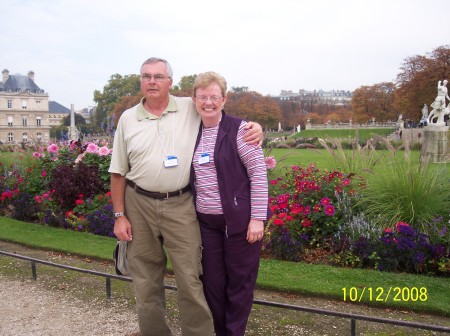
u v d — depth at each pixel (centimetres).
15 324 403
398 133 2289
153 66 294
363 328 385
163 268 327
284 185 761
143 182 301
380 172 649
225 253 300
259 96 8194
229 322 304
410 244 500
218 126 296
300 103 10519
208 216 297
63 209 795
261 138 291
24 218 838
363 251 527
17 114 8462
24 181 935
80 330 389
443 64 4541
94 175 789
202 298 302
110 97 8406
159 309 323
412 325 321
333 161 819
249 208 292
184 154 297
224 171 288
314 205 637
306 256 570
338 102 14675
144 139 300
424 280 472
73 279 516
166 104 306
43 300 456
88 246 637
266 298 452
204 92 286
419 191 583
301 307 357
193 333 305
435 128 1836
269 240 577
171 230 300
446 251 507
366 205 625
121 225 315
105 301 450
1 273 542
